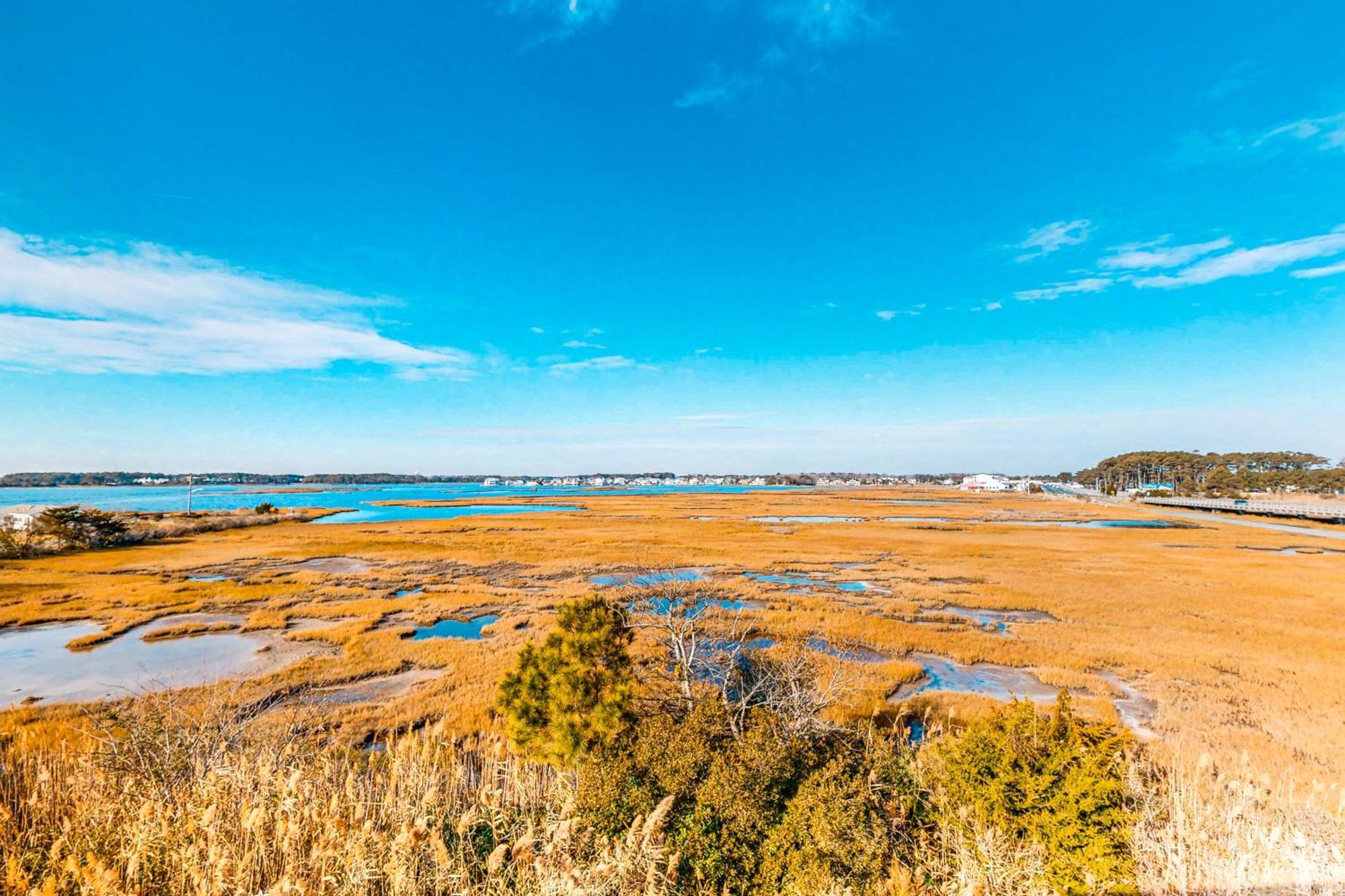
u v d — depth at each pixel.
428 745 11.47
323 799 7.10
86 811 6.70
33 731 13.38
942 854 7.22
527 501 142.25
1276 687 17.73
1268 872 7.04
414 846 6.14
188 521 65.94
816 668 11.88
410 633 23.36
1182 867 6.93
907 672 18.73
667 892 5.98
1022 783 7.08
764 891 6.55
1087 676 18.75
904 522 78.25
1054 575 37.44
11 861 5.58
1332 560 44.25
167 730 8.19
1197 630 24.27
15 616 25.09
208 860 5.48
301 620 25.25
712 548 48.72
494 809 7.39
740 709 9.62
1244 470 157.62
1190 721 15.16
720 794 7.04
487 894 5.81
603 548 48.94
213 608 27.36
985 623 26.02
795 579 36.03
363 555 44.78
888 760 8.29
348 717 14.81
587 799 7.44
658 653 14.91
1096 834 6.61
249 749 8.38
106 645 21.55
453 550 47.41
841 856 6.40
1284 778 11.65
